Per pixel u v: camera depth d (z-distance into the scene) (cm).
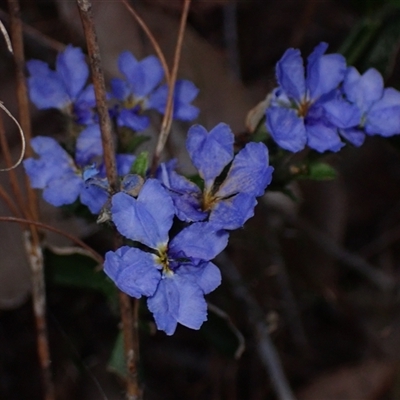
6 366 30
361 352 33
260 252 32
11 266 28
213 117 31
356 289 34
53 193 23
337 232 33
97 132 24
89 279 26
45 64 25
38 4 31
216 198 22
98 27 30
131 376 24
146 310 26
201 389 31
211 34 35
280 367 30
